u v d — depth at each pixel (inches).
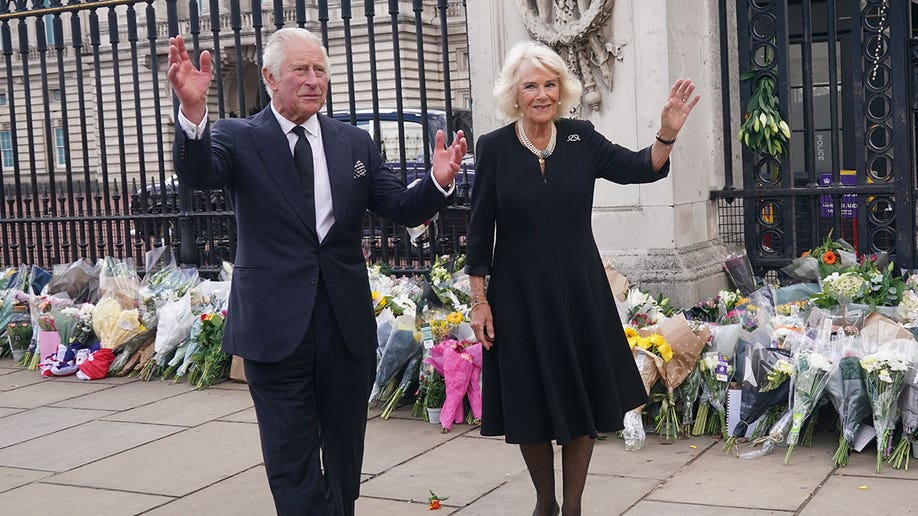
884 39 244.5
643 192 242.5
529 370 141.6
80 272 297.4
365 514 161.6
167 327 261.7
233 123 138.3
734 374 192.2
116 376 271.9
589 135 145.6
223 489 177.2
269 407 134.5
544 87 140.3
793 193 255.0
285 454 133.0
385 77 925.8
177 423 222.1
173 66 123.0
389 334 222.2
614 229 247.1
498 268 144.5
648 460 182.4
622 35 240.4
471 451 192.4
